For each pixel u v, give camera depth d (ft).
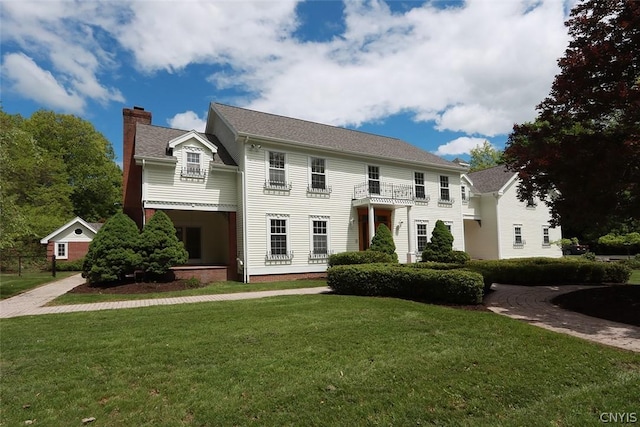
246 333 19.52
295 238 53.72
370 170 62.54
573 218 26.30
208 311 26.30
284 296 33.83
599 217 25.73
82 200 119.03
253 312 25.45
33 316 26.30
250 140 51.01
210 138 59.36
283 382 12.79
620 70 23.53
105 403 11.54
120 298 35.29
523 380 12.75
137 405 11.28
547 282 40.65
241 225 50.67
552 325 21.17
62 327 22.15
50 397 12.00
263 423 10.05
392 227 63.26
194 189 49.44
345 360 15.01
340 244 58.08
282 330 20.03
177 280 44.60
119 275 42.88
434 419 10.20
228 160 53.16
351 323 21.48
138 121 58.95
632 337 18.35
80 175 116.26
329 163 58.13
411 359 15.06
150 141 50.88
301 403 11.18
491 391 11.95
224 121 54.65
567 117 26.07
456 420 10.12
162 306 29.50
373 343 17.39
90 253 42.11
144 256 42.83
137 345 17.76
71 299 34.68
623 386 12.18
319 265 55.47
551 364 14.30
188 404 11.28
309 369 14.03
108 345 17.88
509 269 42.09
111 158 131.85
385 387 12.27
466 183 82.94
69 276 64.18
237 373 13.71
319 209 56.34
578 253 108.78
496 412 10.58
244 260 49.03
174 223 59.36
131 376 13.70
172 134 55.52
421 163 66.69
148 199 46.21
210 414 10.56
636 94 21.11
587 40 24.97
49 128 109.40
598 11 24.41
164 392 12.20
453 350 16.22
